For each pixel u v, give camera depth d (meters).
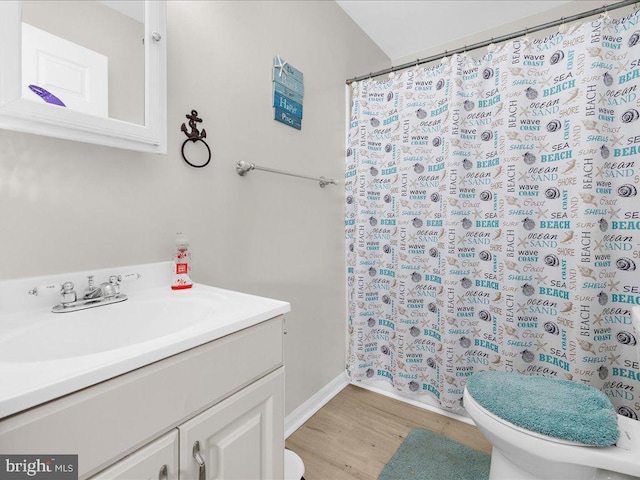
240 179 1.27
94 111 0.80
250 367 0.73
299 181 1.59
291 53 1.51
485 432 0.98
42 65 0.72
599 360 1.31
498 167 1.50
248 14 1.28
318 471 1.29
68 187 0.79
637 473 0.76
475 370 1.61
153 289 0.96
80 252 0.82
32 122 0.68
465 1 1.81
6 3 0.63
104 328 0.76
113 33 0.84
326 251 1.83
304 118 1.62
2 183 0.69
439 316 1.67
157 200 0.99
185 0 1.04
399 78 1.77
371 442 1.46
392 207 1.84
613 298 1.32
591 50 1.27
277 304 0.81
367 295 1.90
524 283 1.46
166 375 0.55
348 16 1.95
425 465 1.31
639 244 1.26
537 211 1.44
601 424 0.83
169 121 1.01
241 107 1.26
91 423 0.46
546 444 0.83
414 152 1.72
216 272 1.18
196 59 1.08
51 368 0.45
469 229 1.59
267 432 0.78
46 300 0.75
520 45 1.42
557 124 1.38
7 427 0.38
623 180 1.28
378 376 1.93
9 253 0.71
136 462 0.51
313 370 1.74
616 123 1.29
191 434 0.59
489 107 1.53
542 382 1.06
